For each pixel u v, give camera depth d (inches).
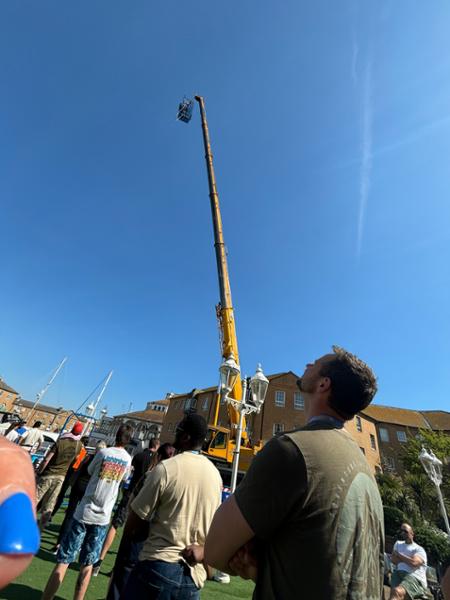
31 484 27.2
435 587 296.2
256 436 1011.3
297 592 38.7
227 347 526.0
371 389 57.0
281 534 42.9
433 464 331.9
